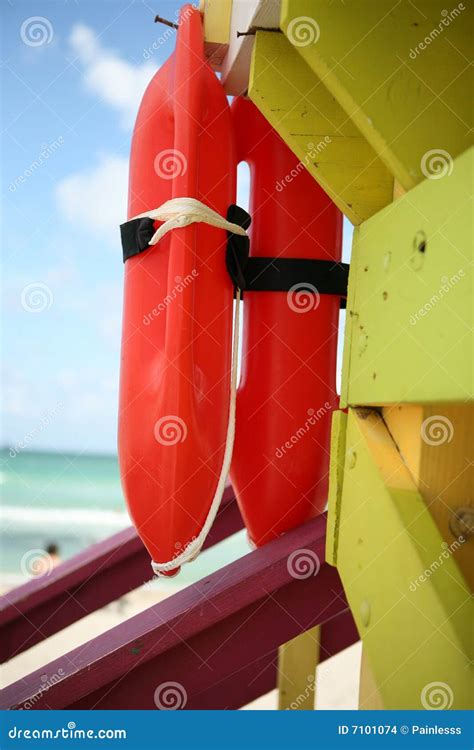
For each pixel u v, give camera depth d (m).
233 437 2.03
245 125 2.36
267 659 2.34
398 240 1.23
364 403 1.35
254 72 1.66
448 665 1.00
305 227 2.26
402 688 1.14
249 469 2.22
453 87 1.25
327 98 1.60
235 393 2.04
